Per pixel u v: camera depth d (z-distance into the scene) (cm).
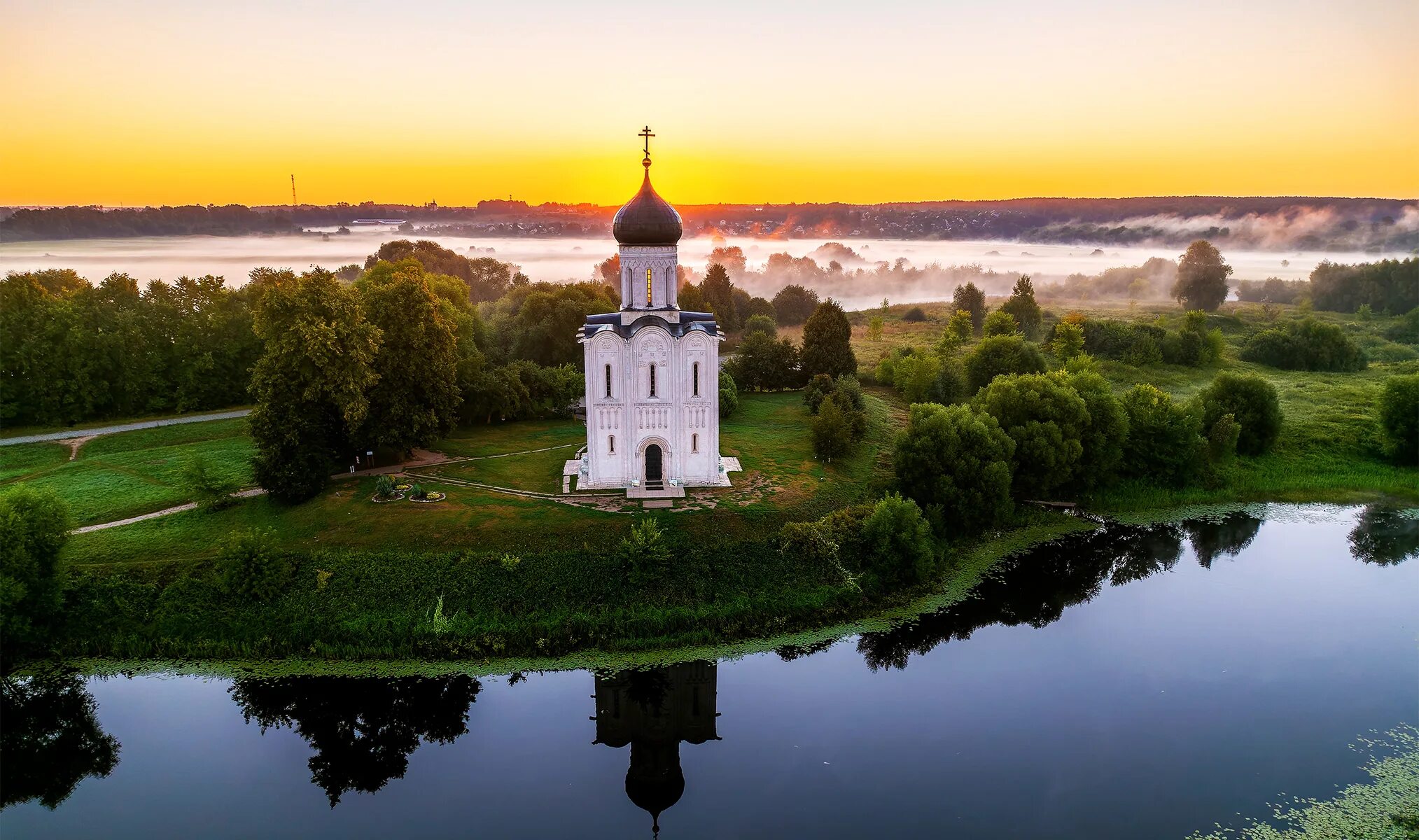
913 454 7394
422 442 8150
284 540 6431
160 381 9819
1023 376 8538
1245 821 4078
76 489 7381
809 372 11806
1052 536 7756
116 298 10288
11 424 9262
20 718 5191
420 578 6059
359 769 4806
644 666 5606
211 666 5628
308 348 6844
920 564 6594
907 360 11794
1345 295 19800
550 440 8950
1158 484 8856
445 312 10000
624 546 6147
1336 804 4178
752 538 6538
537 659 5650
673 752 4888
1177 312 19388
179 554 6334
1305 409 10894
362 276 11356
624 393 7075
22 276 9856
